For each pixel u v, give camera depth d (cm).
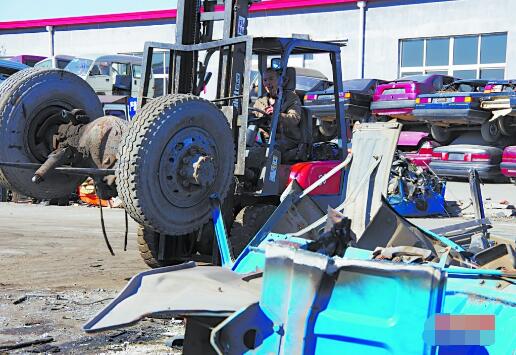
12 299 653
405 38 2384
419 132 1758
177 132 591
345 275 327
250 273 401
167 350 504
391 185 1277
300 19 2548
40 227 1169
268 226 489
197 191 608
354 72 2461
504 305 322
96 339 531
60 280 741
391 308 313
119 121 661
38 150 695
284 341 333
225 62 718
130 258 876
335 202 757
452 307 335
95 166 660
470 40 2289
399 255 413
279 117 769
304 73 1873
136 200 574
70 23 3086
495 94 1574
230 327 337
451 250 453
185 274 388
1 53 3297
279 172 750
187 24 739
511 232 1103
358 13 2444
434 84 1745
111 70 2041
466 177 1584
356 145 554
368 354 315
